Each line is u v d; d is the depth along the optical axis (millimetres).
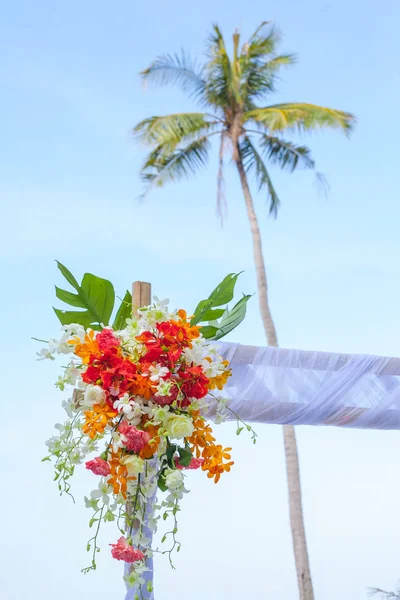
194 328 2938
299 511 13359
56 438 2863
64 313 3344
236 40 16594
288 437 13758
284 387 4531
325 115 15859
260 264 15977
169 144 16094
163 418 2785
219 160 16297
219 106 16656
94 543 2770
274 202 16547
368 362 4715
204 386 2896
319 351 4680
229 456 2906
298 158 16422
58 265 3287
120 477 2770
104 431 2848
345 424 4676
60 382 2900
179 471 2787
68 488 2834
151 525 2812
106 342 2859
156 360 2852
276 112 15727
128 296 3408
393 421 4699
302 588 13023
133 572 2830
